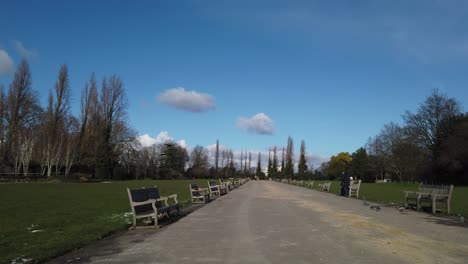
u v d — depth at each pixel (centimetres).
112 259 799
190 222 1374
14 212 1653
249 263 754
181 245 942
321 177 12031
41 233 1106
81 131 6619
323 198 2744
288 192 3675
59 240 986
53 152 6038
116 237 1074
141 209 1329
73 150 6372
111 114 6944
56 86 6138
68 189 3531
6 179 5119
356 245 930
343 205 2103
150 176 9300
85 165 6988
